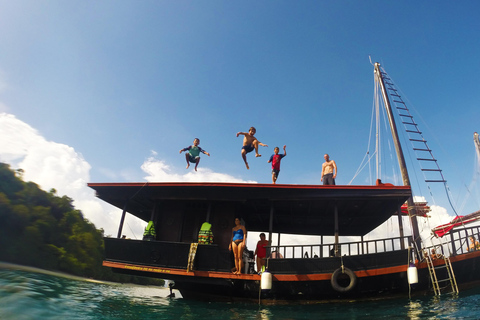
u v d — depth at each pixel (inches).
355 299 370.6
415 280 347.9
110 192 461.1
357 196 405.7
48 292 323.9
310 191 414.3
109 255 418.3
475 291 375.2
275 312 308.8
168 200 458.0
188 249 389.7
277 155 500.7
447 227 545.6
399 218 410.6
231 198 425.4
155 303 362.3
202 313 297.7
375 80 904.9
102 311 270.2
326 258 376.5
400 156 746.2
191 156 478.6
